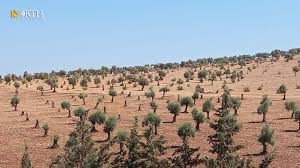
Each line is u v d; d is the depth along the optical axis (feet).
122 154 79.46
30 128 300.40
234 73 609.01
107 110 367.45
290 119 300.81
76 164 80.89
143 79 513.86
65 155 82.69
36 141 260.83
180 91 492.13
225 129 78.02
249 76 629.92
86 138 81.87
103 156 80.59
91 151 81.05
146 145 78.28
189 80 618.44
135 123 83.87
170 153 204.74
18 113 368.27
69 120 330.34
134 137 79.56
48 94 484.74
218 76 645.92
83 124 83.15
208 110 299.17
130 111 360.07
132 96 446.19
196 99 408.46
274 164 192.34
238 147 78.07
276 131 264.31
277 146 227.40
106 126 253.24
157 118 257.14
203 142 238.89
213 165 76.28
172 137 252.42
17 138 269.64
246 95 432.25
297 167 186.70
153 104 335.88
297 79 563.48
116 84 588.09
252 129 270.46
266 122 291.58
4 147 244.83
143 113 348.79
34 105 415.44
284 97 392.47
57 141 254.06
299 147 223.92
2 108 399.03
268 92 461.37
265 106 292.81
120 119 322.55
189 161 80.28
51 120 331.16
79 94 444.96
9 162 212.23
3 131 290.56
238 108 340.59
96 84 567.59
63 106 344.69
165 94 460.14
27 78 632.38
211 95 437.58
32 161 211.00
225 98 80.64
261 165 84.17
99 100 394.93
